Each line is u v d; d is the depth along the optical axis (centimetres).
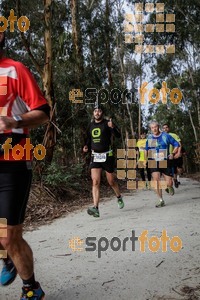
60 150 1292
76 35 1409
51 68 1073
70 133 1288
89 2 1792
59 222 691
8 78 268
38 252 480
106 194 1145
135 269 393
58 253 469
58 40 1324
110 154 734
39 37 1431
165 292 332
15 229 273
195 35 2262
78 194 1027
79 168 1184
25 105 277
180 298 318
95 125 739
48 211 803
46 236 571
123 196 1052
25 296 291
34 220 737
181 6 2180
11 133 271
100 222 655
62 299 326
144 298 322
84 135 1329
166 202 860
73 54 1387
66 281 368
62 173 1018
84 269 402
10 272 313
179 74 2903
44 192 895
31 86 270
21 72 270
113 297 327
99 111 731
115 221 652
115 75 2459
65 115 1272
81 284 359
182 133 3881
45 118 271
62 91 1274
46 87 1059
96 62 1800
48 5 1083
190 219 622
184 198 908
